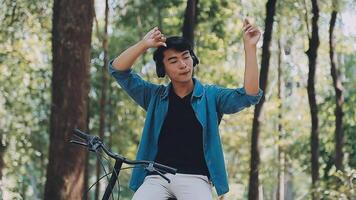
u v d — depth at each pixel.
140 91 4.47
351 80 21.78
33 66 17.75
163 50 4.28
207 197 4.23
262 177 23.42
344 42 21.30
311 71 15.57
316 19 15.59
